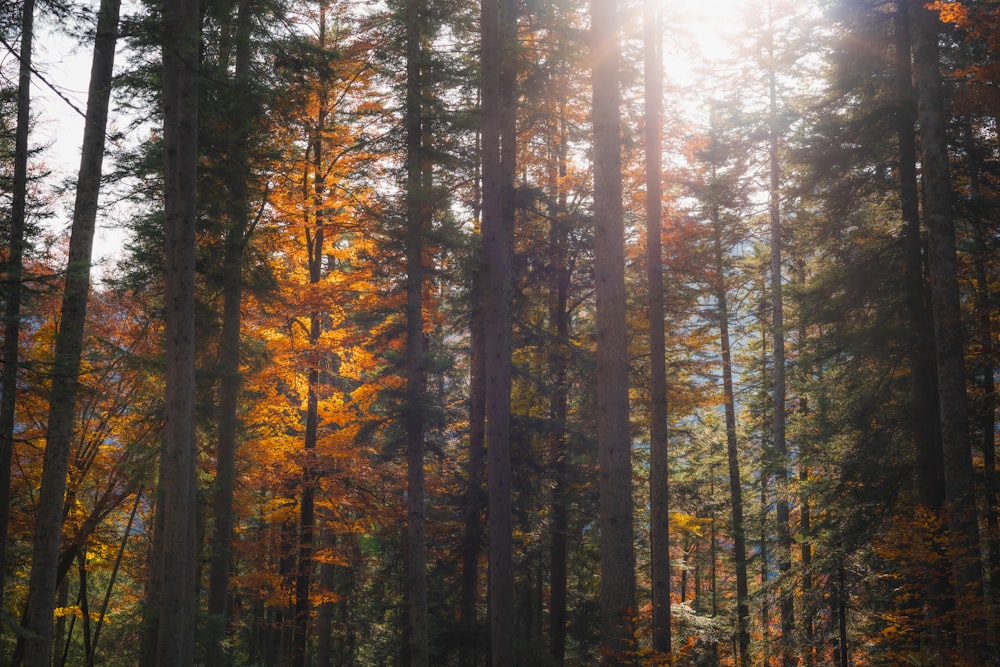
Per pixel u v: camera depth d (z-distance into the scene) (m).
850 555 15.31
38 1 11.12
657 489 14.21
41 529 13.73
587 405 21.23
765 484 23.20
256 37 15.45
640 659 11.80
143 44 14.09
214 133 15.98
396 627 22.91
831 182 16.30
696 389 21.22
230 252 16.81
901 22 15.10
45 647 13.50
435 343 25.66
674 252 19.06
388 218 18.22
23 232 15.07
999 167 14.27
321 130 18.84
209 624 16.20
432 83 18.98
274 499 20.66
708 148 18.75
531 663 17.31
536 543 19.86
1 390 13.43
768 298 24.91
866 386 16.11
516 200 19.05
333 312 19.28
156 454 17.53
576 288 21.20
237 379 16.91
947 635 11.71
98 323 19.66
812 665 16.38
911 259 14.52
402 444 19.72
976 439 14.72
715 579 31.86
